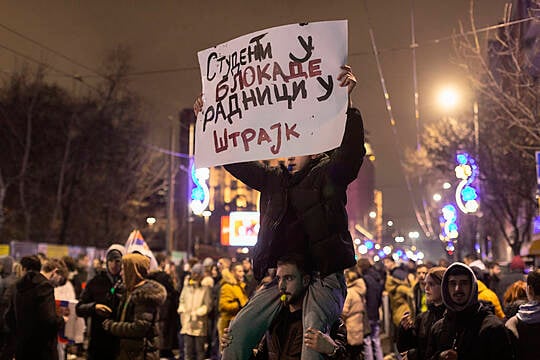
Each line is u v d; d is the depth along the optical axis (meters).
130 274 6.72
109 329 6.57
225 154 4.00
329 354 3.53
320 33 3.78
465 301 4.66
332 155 3.80
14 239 35.62
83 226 37.94
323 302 3.67
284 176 3.90
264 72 3.90
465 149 26.89
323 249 3.70
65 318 8.13
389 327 18.50
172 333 13.87
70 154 35.34
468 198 12.75
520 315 5.07
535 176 24.50
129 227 39.12
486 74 19.50
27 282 7.17
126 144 36.91
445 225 16.66
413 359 5.56
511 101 17.03
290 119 3.78
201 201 10.35
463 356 4.64
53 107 35.00
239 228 17.38
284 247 3.82
